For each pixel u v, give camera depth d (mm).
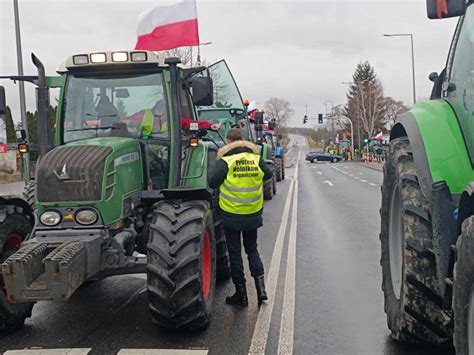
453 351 4418
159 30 8156
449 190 3672
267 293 6328
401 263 4273
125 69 5855
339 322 5281
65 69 5848
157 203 5238
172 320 4809
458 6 3602
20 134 6129
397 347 4578
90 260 4633
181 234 4820
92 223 4793
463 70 3928
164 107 5832
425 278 3781
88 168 4801
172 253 4711
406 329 4020
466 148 3756
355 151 80438
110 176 4957
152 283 4746
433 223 3680
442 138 3830
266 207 15898
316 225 11820
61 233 4742
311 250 8891
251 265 5984
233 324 5270
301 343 4758
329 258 8227
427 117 4016
